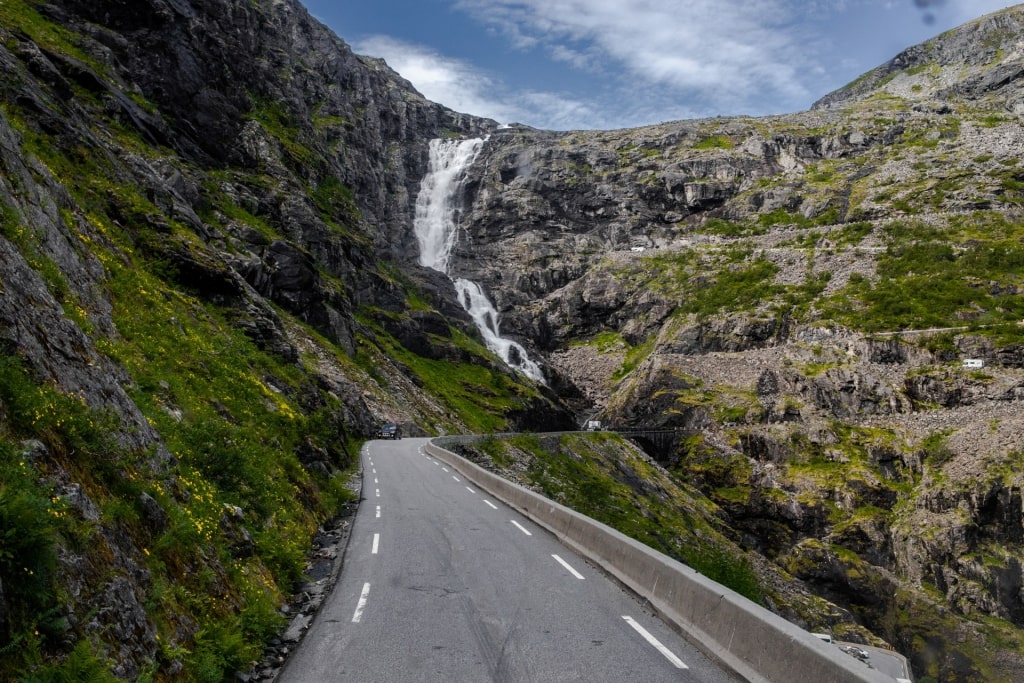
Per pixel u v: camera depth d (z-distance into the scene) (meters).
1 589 4.51
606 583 11.49
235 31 101.25
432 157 198.50
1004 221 137.50
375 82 197.25
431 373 94.06
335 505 20.02
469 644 8.29
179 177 52.91
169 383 15.89
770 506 74.06
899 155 185.50
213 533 9.49
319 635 8.72
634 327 145.75
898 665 15.30
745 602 7.82
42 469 6.09
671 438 87.62
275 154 88.25
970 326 93.19
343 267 89.44
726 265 150.62
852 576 63.88
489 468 42.75
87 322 13.23
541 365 132.75
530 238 176.75
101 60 56.66
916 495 70.69
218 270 32.81
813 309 113.12
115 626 5.61
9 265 9.03
